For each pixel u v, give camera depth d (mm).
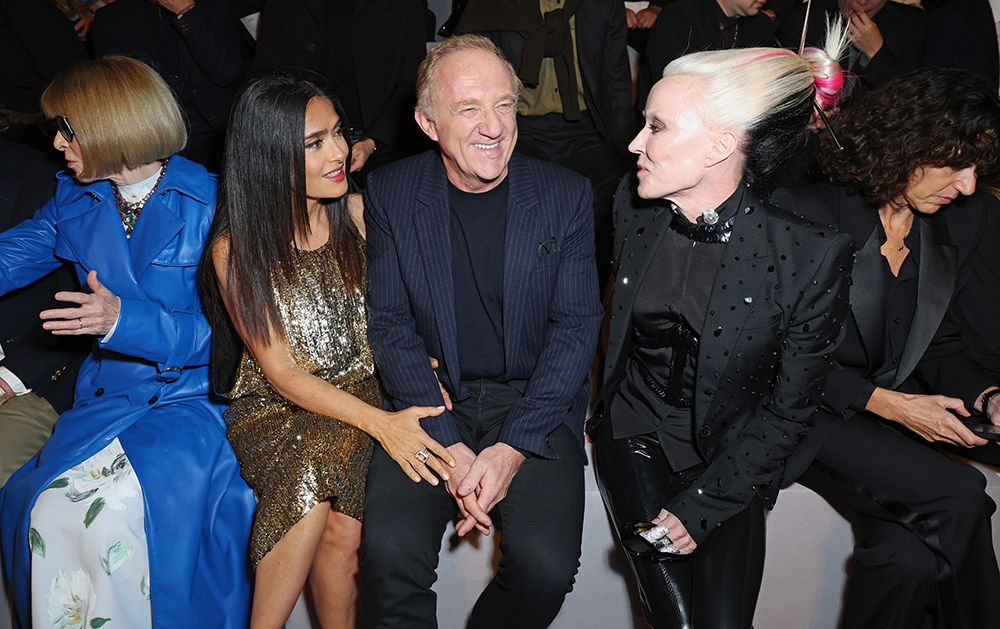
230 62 2986
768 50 1592
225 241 1762
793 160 1913
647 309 1738
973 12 3123
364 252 1885
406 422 1761
